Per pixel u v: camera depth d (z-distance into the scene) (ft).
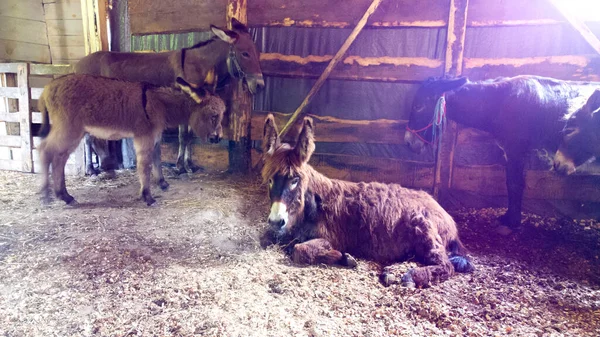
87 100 12.73
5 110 21.11
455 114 13.48
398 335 7.02
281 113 17.37
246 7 16.89
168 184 15.78
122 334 6.68
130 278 8.57
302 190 9.70
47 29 21.18
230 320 7.16
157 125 13.69
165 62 17.28
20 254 9.46
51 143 12.90
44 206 13.24
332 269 9.55
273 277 8.95
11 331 6.68
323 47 16.48
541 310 8.19
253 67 15.90
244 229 11.87
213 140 14.87
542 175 14.62
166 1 18.38
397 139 16.06
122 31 19.93
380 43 15.81
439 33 15.07
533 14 13.99
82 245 9.96
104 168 18.44
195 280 8.57
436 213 10.33
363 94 16.26
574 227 13.76
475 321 7.62
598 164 13.37
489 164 15.23
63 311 7.30
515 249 11.79
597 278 10.02
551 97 12.37
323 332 6.98
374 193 10.52
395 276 9.01
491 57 14.79
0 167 18.69
